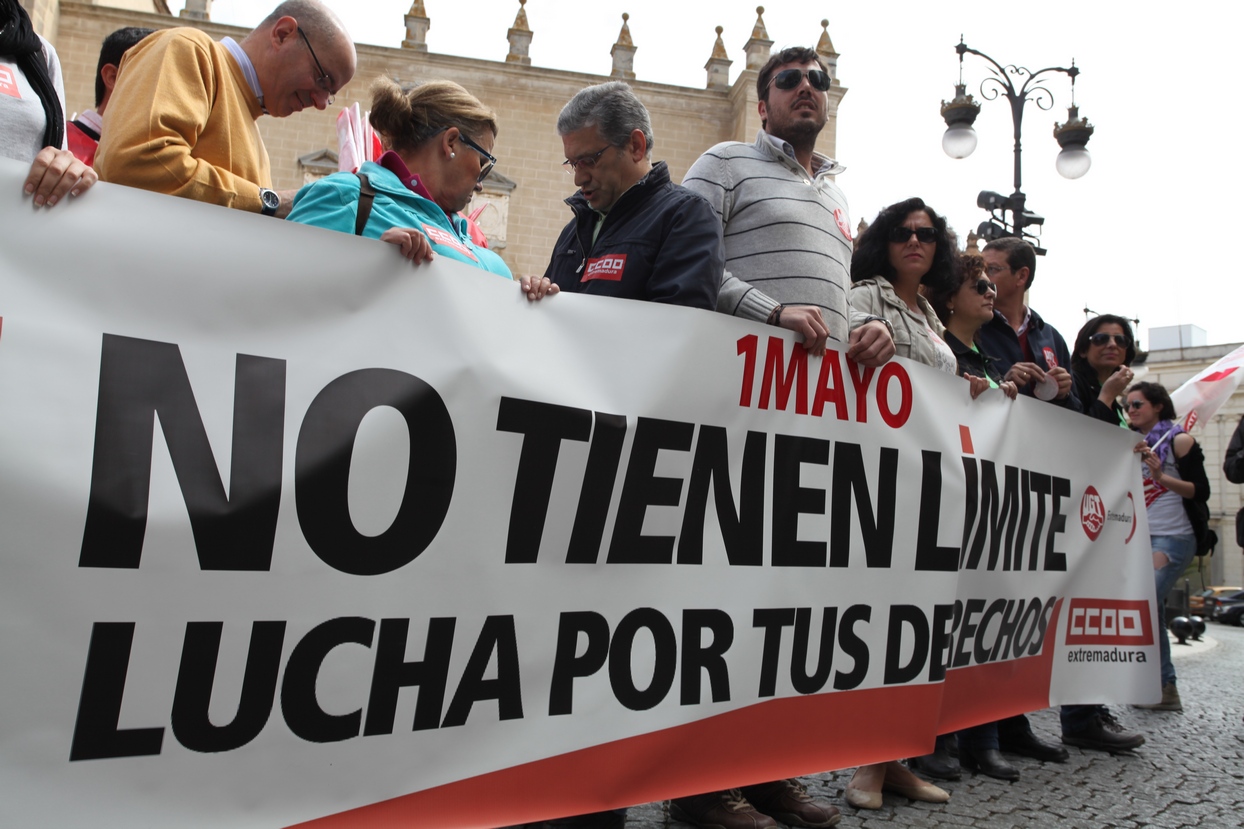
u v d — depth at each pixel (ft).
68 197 4.99
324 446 5.63
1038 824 9.25
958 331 12.55
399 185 7.09
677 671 7.17
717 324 7.72
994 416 10.91
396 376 5.96
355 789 5.55
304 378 5.61
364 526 5.73
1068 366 15.83
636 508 7.06
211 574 5.16
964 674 10.39
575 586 6.66
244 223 5.52
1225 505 116.88
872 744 8.59
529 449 6.51
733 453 7.73
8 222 4.82
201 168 6.73
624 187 8.62
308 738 5.41
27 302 4.82
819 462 8.41
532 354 6.65
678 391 7.39
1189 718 16.48
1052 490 11.98
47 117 6.43
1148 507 17.69
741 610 7.64
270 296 5.56
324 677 5.49
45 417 4.78
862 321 10.11
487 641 6.18
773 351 8.11
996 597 10.87
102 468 4.90
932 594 9.29
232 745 5.16
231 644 5.20
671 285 7.85
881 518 8.92
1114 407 15.38
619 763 6.72
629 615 6.93
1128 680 13.09
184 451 5.16
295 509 5.48
